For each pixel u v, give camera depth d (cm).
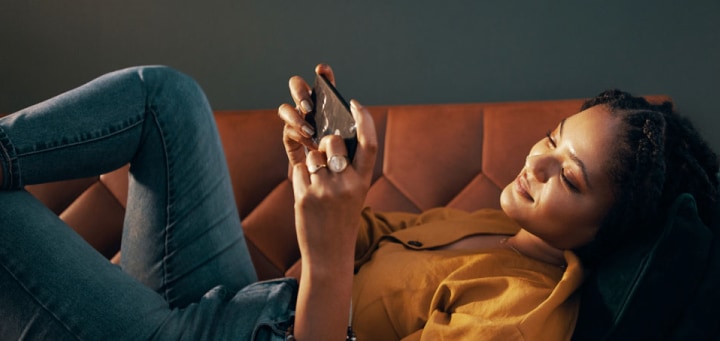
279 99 202
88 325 79
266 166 157
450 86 196
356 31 196
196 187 102
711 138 189
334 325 77
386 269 103
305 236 73
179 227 101
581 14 188
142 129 97
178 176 100
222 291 91
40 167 84
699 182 96
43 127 85
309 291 76
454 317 91
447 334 88
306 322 77
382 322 99
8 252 78
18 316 79
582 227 95
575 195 93
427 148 158
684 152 95
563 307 92
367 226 120
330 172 70
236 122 161
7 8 200
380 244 113
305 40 198
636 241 93
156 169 100
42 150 84
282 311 84
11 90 205
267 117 162
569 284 90
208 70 202
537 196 96
